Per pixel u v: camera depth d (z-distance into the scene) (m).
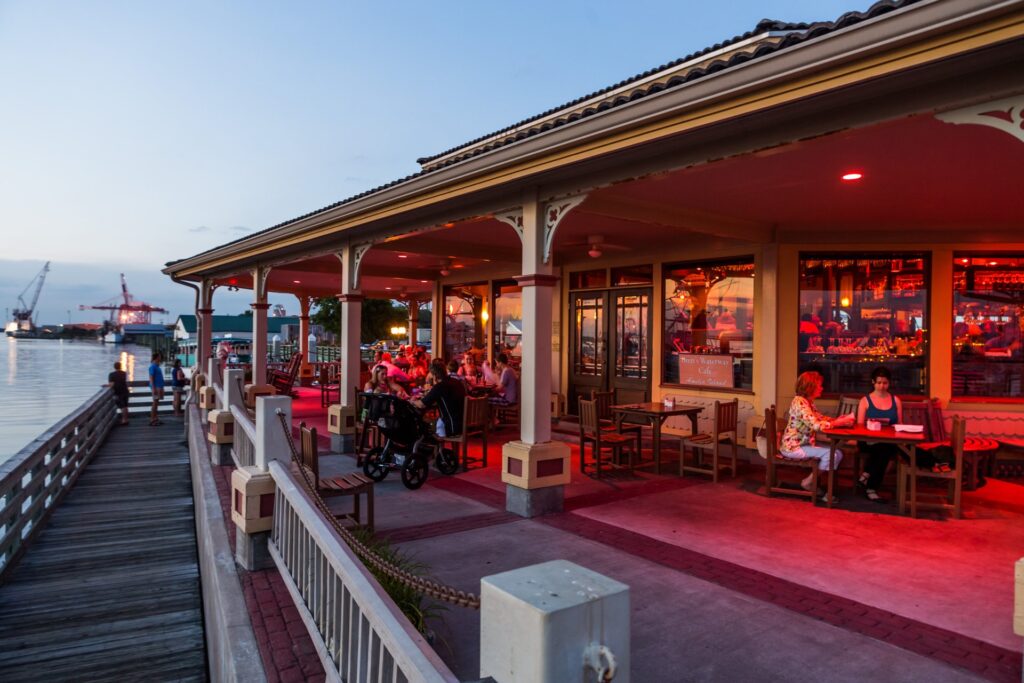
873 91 3.68
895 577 4.53
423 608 3.96
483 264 14.23
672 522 5.89
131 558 7.79
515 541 5.36
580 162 5.28
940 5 3.05
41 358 92.38
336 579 2.83
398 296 21.03
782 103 3.86
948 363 8.15
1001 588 4.34
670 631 3.71
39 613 6.28
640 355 10.63
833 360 8.49
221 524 5.59
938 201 6.75
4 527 7.45
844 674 3.24
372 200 7.84
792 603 4.09
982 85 3.37
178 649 5.61
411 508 6.43
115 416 17.06
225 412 8.45
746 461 8.76
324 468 8.25
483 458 8.52
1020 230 8.02
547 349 6.27
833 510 6.28
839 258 8.46
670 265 10.09
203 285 16.75
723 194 6.48
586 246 10.62
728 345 9.26
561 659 1.25
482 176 6.25
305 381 20.84
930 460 6.35
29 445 8.56
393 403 7.26
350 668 2.54
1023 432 7.93
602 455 9.20
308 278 17.05
